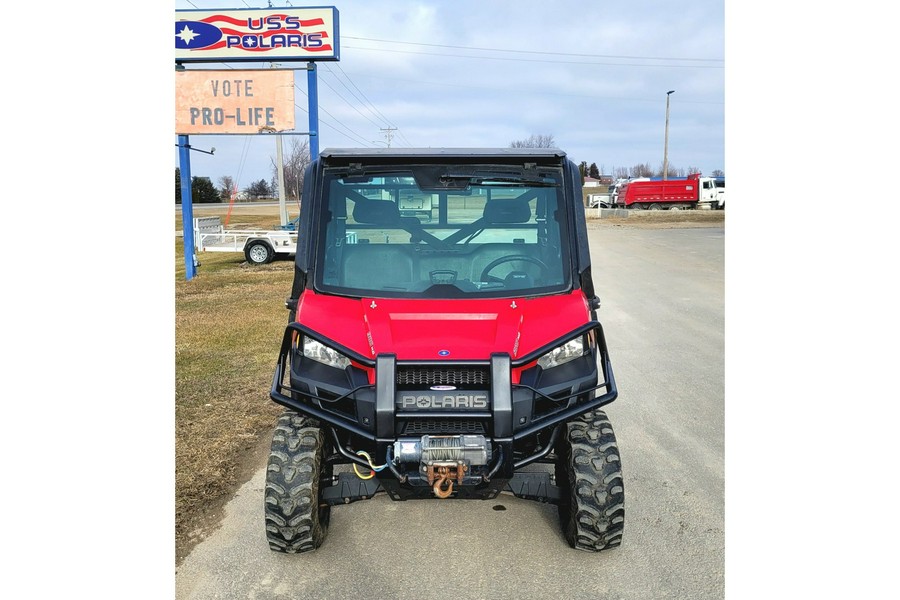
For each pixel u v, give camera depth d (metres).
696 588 3.44
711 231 30.05
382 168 4.07
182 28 16.20
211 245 21.12
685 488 4.53
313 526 3.60
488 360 3.45
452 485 3.33
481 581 3.52
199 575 3.58
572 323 3.77
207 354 8.41
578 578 3.53
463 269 4.04
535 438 3.82
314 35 16.08
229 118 16.42
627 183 48.88
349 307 3.85
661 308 11.56
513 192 4.07
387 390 3.37
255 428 5.75
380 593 3.42
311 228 4.08
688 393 6.70
